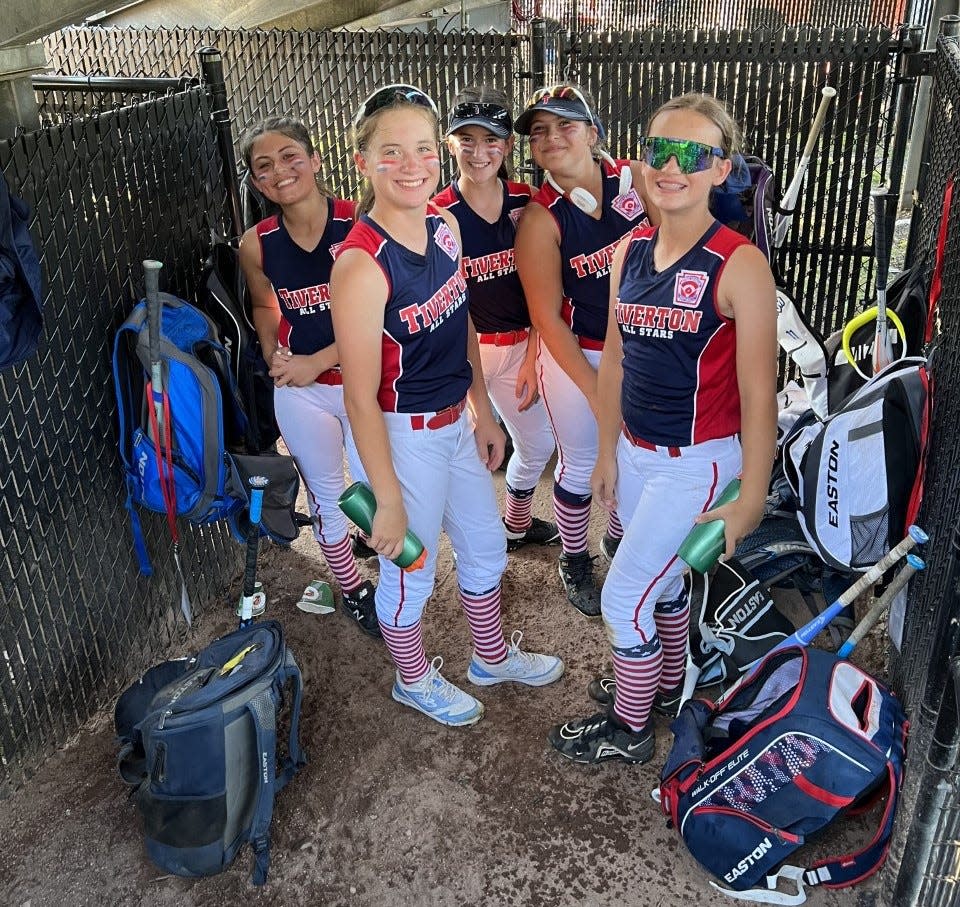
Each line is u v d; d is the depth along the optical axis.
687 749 2.35
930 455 2.44
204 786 2.25
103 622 2.93
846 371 3.07
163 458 2.68
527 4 11.62
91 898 2.33
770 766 2.16
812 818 2.15
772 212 3.78
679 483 2.22
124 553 3.00
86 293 2.68
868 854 2.18
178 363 2.64
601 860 2.36
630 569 2.35
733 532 2.11
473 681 2.95
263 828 2.37
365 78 4.38
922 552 2.39
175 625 3.28
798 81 3.96
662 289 2.07
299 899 2.31
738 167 2.95
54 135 2.48
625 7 11.82
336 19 5.47
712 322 2.04
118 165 2.76
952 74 2.61
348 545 3.18
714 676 2.84
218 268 2.99
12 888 2.36
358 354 2.12
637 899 2.26
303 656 3.13
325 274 2.72
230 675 2.37
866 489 2.59
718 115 1.95
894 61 3.85
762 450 2.08
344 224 2.69
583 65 4.12
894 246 5.38
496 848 2.41
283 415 2.94
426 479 2.38
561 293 2.88
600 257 2.79
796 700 2.18
